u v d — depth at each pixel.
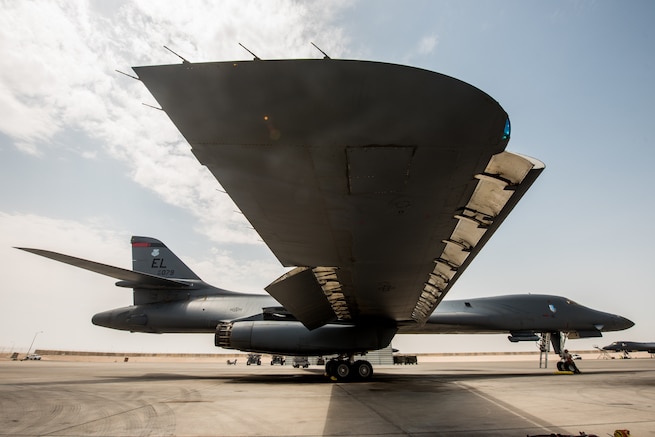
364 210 4.89
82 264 12.36
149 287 17.66
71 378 14.30
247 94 3.23
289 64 3.05
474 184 4.42
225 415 6.52
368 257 6.76
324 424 5.77
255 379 14.66
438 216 5.14
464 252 7.05
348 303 10.83
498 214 5.53
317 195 4.52
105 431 5.33
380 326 13.69
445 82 3.21
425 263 7.16
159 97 3.31
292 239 5.88
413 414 6.60
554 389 10.47
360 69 3.09
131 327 17.52
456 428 5.47
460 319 17.00
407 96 3.26
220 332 13.47
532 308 17.53
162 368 25.80
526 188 4.93
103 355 70.31
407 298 10.05
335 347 13.27
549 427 5.54
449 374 17.89
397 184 4.30
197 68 3.06
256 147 3.72
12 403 7.89
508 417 6.31
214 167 4.05
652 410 6.99
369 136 3.57
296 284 8.99
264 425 5.71
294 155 3.82
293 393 9.67
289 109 3.33
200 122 3.50
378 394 9.43
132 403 7.91
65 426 5.65
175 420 6.10
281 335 13.34
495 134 3.62
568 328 17.47
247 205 4.76
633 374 16.42
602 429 5.39
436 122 3.46
